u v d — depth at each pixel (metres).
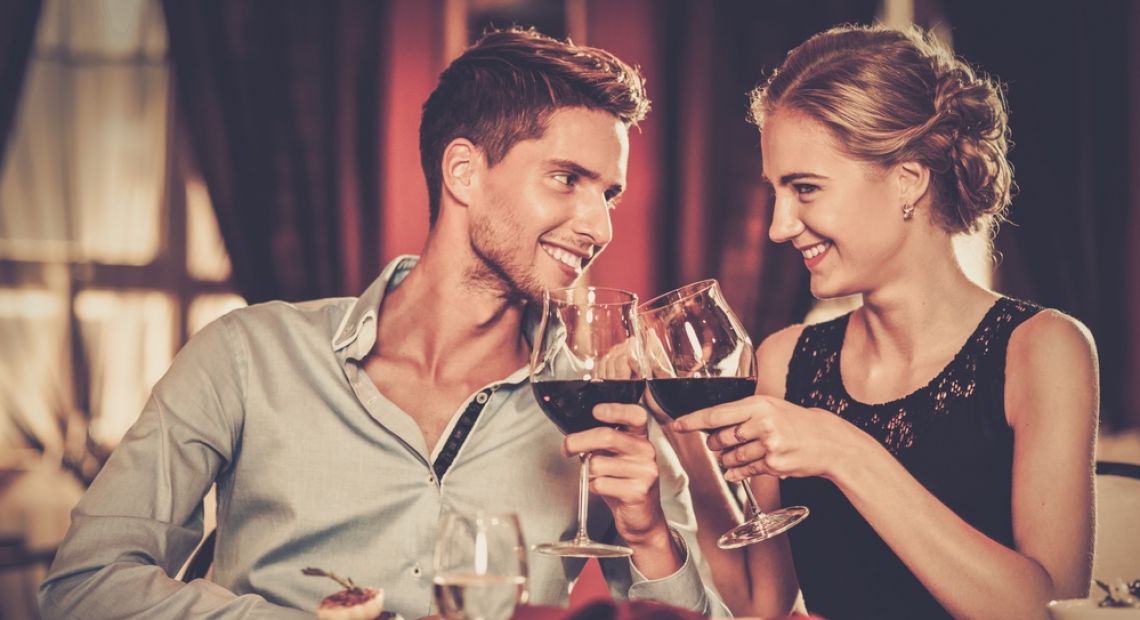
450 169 1.86
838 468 1.56
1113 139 5.66
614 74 1.85
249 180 5.62
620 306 1.47
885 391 2.04
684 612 1.16
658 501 1.57
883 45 1.88
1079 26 5.66
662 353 1.57
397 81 5.72
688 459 2.02
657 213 5.66
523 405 1.85
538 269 1.84
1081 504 1.76
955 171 1.87
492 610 1.13
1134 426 5.57
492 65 1.85
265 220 5.59
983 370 1.94
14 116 5.58
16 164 5.80
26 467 5.63
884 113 1.80
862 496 1.56
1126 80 5.66
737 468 1.59
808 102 1.83
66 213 5.84
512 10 5.71
